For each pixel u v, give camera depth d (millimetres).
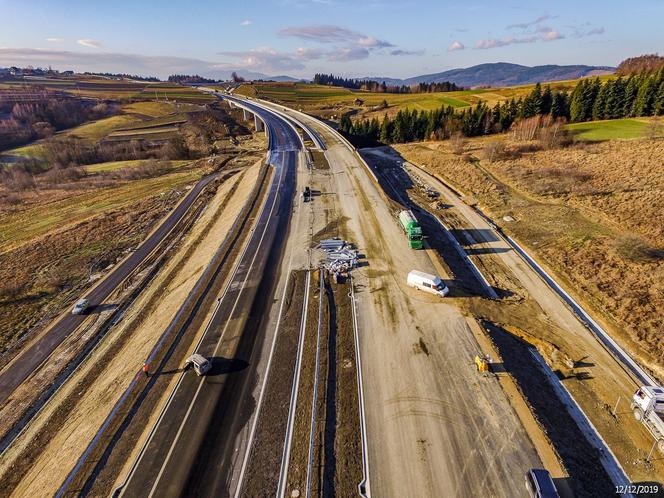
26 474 23562
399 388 26406
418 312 34438
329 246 46844
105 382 30156
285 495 20250
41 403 30016
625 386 27547
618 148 72812
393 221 52906
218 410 25594
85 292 46156
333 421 24344
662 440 22844
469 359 28531
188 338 32781
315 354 29984
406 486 20234
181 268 48562
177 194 78875
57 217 72062
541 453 21375
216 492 20562
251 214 58000
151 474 21719
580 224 49188
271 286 39656
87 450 23625
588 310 35531
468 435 22688
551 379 28375
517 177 68375
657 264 38938
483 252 47031
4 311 43250
